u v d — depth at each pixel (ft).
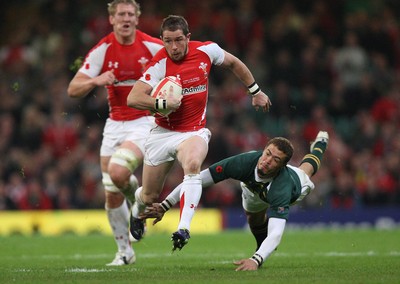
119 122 114.93
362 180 218.79
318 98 250.78
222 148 218.79
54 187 204.54
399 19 282.36
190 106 97.71
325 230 187.42
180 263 110.83
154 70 96.63
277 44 256.32
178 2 262.67
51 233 187.01
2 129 223.30
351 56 260.42
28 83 240.73
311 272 90.02
